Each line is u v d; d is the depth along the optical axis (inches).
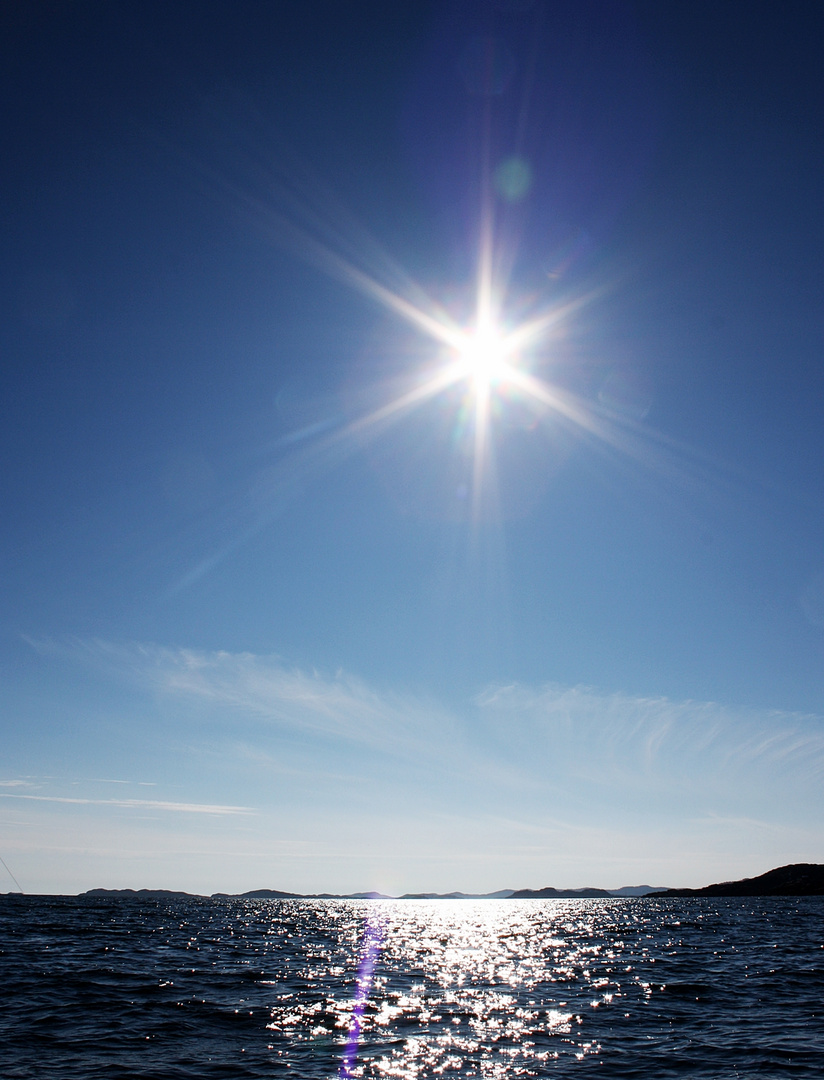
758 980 1563.7
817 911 5295.3
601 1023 1087.0
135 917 4426.7
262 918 4921.3
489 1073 800.3
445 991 1414.9
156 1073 788.6
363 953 2257.6
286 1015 1131.9
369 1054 883.4
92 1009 1151.0
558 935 3193.9
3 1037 947.3
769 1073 794.8
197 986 1427.2
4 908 5275.6
